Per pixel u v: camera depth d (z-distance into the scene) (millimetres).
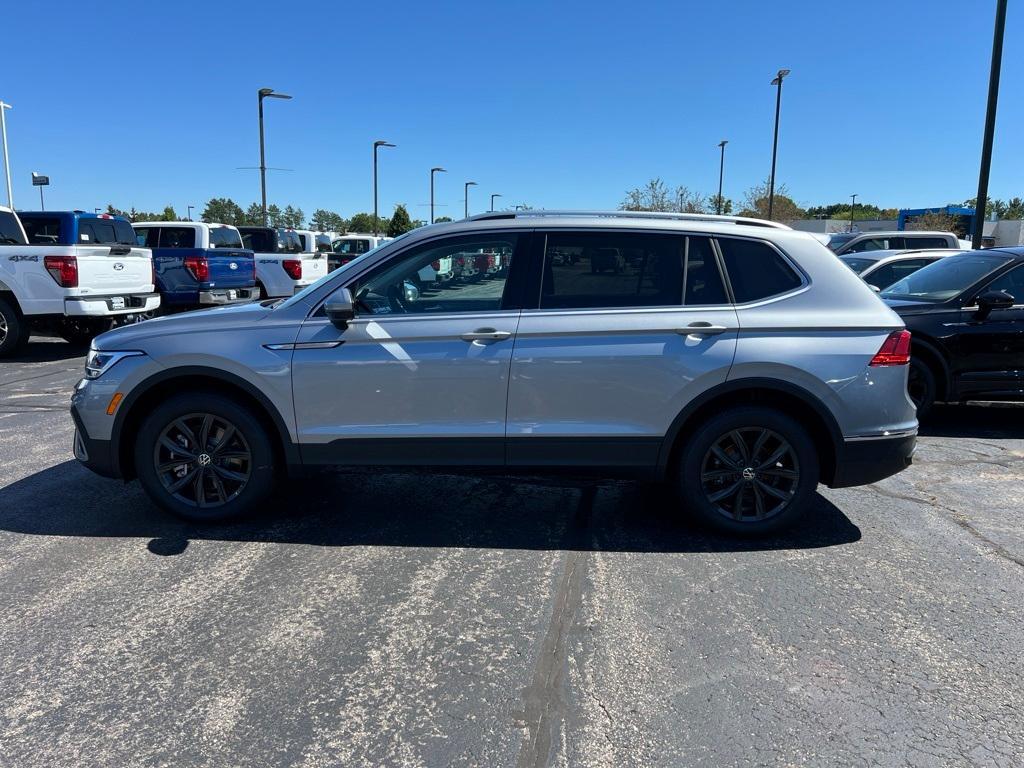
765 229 4121
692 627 3217
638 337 3930
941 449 6148
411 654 2990
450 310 4039
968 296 6613
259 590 3518
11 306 10086
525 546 4070
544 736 2504
